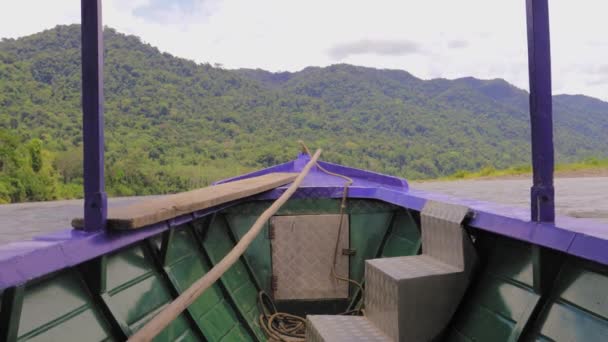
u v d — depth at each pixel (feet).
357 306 12.67
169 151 208.74
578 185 27.48
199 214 9.74
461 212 7.72
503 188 29.14
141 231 7.31
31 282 5.42
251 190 11.61
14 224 12.90
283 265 13.14
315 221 13.17
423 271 7.76
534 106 6.14
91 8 6.04
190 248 10.30
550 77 6.06
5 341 4.71
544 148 6.17
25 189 77.05
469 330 7.47
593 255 5.10
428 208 9.06
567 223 6.07
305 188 13.19
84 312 6.12
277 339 11.51
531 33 6.04
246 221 13.12
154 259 8.45
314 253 13.17
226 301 10.87
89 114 6.19
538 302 6.13
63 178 102.42
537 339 6.05
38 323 5.31
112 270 7.09
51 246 5.27
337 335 7.91
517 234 6.48
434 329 7.54
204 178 188.65
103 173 6.38
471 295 7.82
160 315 5.62
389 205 13.15
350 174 16.24
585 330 5.37
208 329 9.16
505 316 6.79
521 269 6.82
